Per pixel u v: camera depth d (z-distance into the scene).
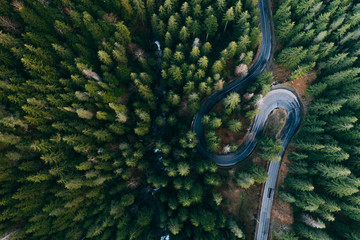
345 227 46.69
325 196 49.06
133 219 49.50
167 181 50.03
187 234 44.97
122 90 54.59
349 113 50.59
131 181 51.69
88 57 50.91
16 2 44.16
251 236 54.38
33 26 45.25
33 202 41.16
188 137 52.44
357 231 46.81
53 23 47.50
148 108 56.72
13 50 42.28
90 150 46.97
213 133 52.38
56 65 48.41
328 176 46.81
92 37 51.12
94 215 47.62
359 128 47.91
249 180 49.78
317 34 54.88
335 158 46.69
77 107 45.94
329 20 55.84
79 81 47.12
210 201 49.50
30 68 45.09
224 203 55.06
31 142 43.03
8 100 43.50
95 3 53.03
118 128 50.09
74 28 50.19
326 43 52.47
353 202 45.19
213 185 53.94
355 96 48.59
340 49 56.44
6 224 39.22
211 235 43.75
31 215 41.03
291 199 49.94
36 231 40.72
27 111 42.00
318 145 47.56
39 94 44.69
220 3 54.88
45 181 43.44
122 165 50.44
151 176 52.12
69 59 49.09
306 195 48.41
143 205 54.28
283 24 56.69
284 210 54.31
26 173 42.28
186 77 53.78
